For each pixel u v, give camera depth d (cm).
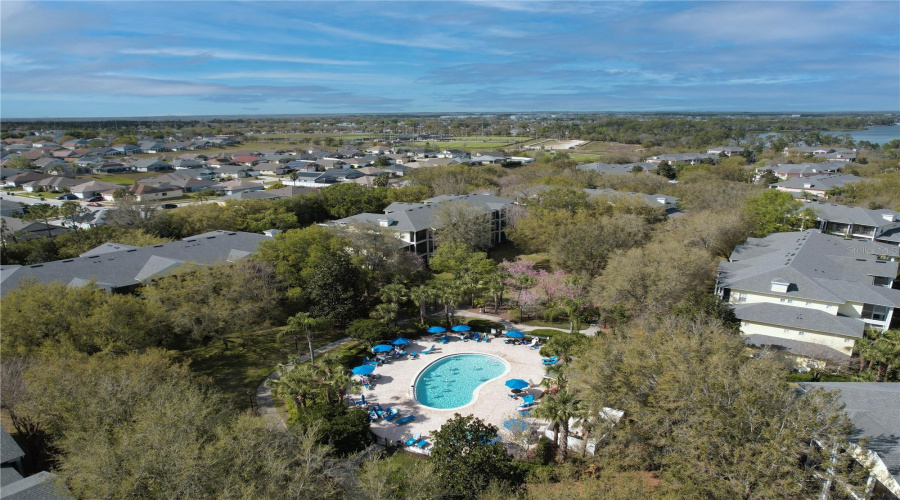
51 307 4450
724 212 8488
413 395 4797
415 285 7406
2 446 3359
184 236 9181
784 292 5284
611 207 8950
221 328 5603
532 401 4628
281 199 11131
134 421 3259
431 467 3128
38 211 10650
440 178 13512
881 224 8769
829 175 13512
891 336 4569
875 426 3030
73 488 2941
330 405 4041
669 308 5419
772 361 3634
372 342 5572
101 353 4169
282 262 6419
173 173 17862
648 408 3259
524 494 3194
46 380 3538
